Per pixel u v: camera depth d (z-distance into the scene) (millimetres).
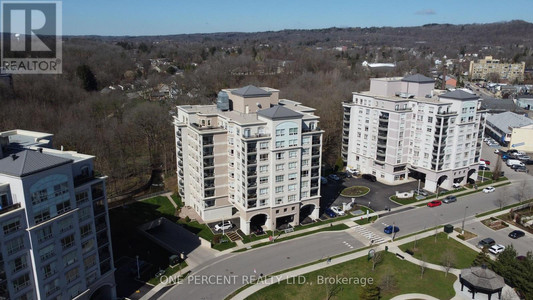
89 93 186250
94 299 67812
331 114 158125
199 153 91250
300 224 94938
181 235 89250
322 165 135000
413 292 70688
